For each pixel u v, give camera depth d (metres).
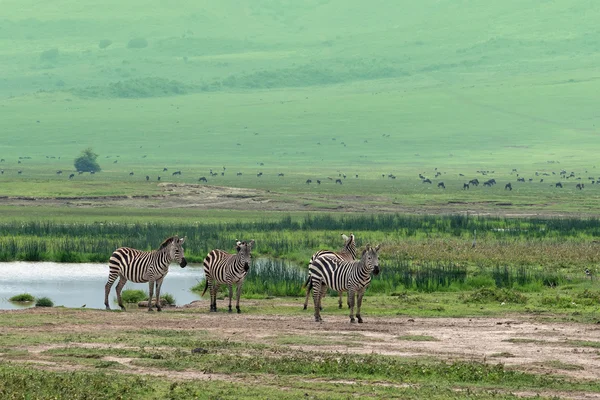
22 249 86.25
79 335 40.53
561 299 56.28
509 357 37.16
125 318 47.06
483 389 30.83
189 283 71.94
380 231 113.25
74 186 176.50
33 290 66.00
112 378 30.47
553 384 31.53
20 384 28.44
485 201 189.12
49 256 84.50
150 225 112.06
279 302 57.59
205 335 41.44
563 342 40.69
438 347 39.25
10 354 35.50
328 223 118.50
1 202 150.50
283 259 86.62
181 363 33.84
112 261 53.75
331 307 54.12
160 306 53.56
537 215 159.00
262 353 36.59
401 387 30.52
